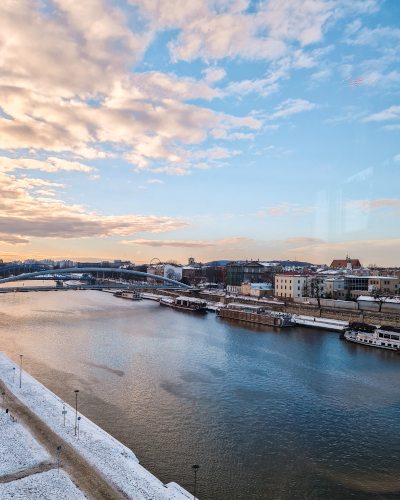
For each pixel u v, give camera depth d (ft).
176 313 515.50
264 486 121.39
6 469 113.19
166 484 116.78
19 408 159.12
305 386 210.79
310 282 490.49
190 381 216.54
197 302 538.47
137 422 162.81
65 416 154.71
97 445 130.72
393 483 123.95
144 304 635.66
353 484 123.03
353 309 395.55
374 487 121.60
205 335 351.87
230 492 117.91
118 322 426.51
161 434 152.97
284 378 223.92
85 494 103.55
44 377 217.56
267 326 403.95
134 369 237.66
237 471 129.08
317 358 268.82
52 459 120.16
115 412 172.04
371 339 306.14
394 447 146.61
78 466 117.08
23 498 100.12
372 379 223.71
